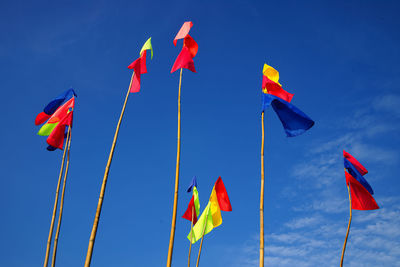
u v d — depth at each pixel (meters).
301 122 10.25
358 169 13.65
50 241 12.38
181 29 13.18
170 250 9.52
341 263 11.45
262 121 10.35
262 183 9.45
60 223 12.27
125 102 11.92
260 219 9.05
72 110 14.43
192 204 17.22
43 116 15.84
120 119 11.49
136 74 12.71
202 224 16.27
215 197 16.39
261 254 8.66
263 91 11.66
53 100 15.31
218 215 16.17
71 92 15.27
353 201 12.94
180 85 11.95
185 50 12.67
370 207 12.77
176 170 10.52
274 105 10.59
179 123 11.23
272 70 11.97
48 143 13.95
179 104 11.57
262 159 9.82
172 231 9.73
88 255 9.43
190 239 16.39
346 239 11.83
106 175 10.48
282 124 10.45
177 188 10.27
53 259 11.74
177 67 12.47
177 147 10.88
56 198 13.08
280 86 11.77
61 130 14.23
